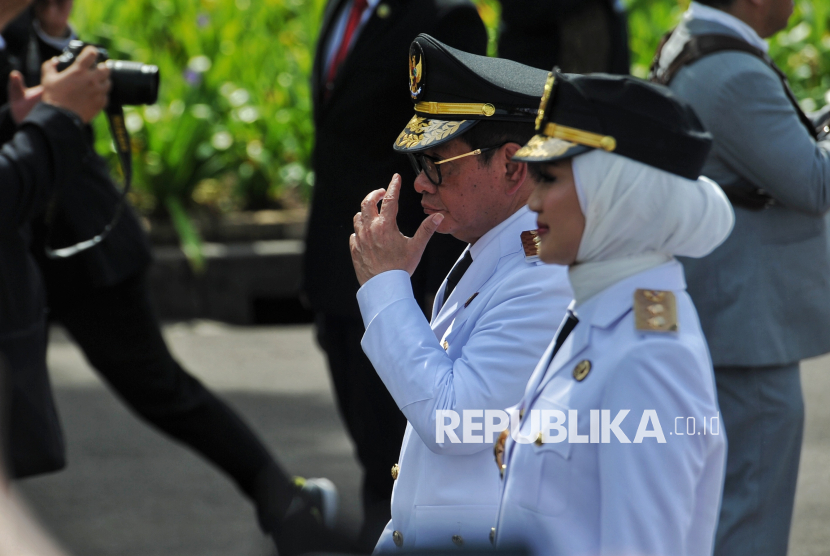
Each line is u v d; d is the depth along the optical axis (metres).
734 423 10.84
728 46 10.79
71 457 17.62
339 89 12.52
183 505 15.71
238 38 31.61
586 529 5.57
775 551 10.94
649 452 5.37
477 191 7.36
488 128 7.26
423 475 7.05
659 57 11.51
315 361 23.66
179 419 13.84
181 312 27.08
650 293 5.64
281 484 12.98
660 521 5.34
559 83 5.64
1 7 9.56
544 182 5.83
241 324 27.19
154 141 28.11
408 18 12.21
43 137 10.35
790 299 10.79
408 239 7.21
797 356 10.81
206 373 22.73
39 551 2.98
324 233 12.83
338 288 12.77
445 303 7.66
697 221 5.63
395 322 6.99
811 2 33.03
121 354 13.64
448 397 6.78
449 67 7.27
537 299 6.91
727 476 10.87
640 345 5.49
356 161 12.46
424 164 7.42
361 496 13.48
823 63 31.86
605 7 15.07
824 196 10.54
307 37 31.48
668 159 5.54
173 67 30.50
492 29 28.38
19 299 10.17
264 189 29.38
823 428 18.56
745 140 10.49
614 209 5.58
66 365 22.72
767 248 10.75
